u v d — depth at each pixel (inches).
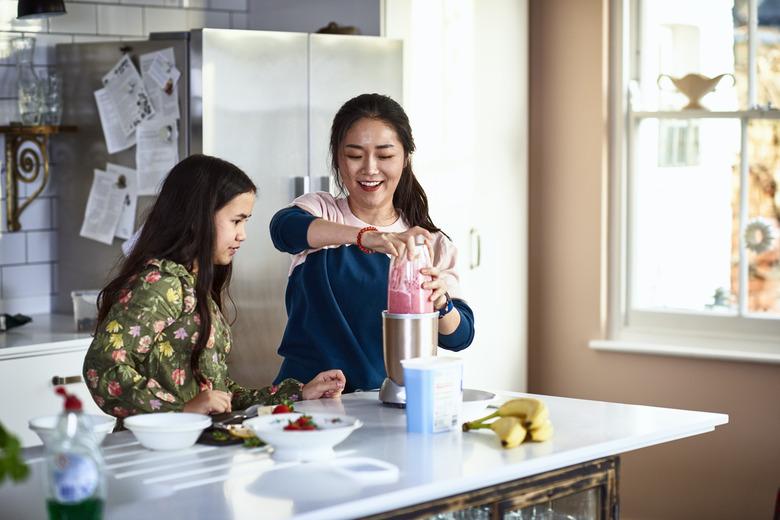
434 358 88.4
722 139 174.1
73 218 163.2
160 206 95.0
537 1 185.6
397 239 94.6
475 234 175.8
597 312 183.0
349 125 101.9
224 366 99.4
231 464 76.3
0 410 135.0
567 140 184.4
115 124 154.9
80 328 147.8
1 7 158.6
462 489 73.0
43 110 157.2
